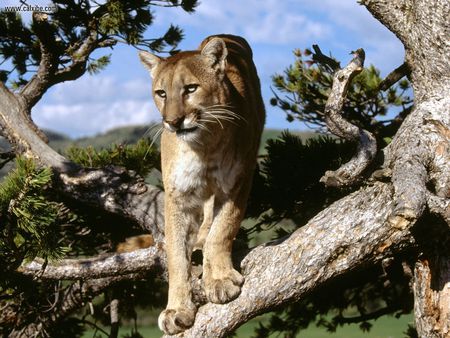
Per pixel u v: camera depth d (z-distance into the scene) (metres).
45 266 7.50
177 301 6.63
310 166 9.38
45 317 9.24
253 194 9.56
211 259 6.67
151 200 8.39
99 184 8.48
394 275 9.41
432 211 6.37
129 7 9.09
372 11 7.64
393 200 6.17
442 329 7.12
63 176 8.58
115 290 9.84
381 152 7.02
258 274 6.71
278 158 9.57
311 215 9.51
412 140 6.77
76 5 8.95
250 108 7.09
